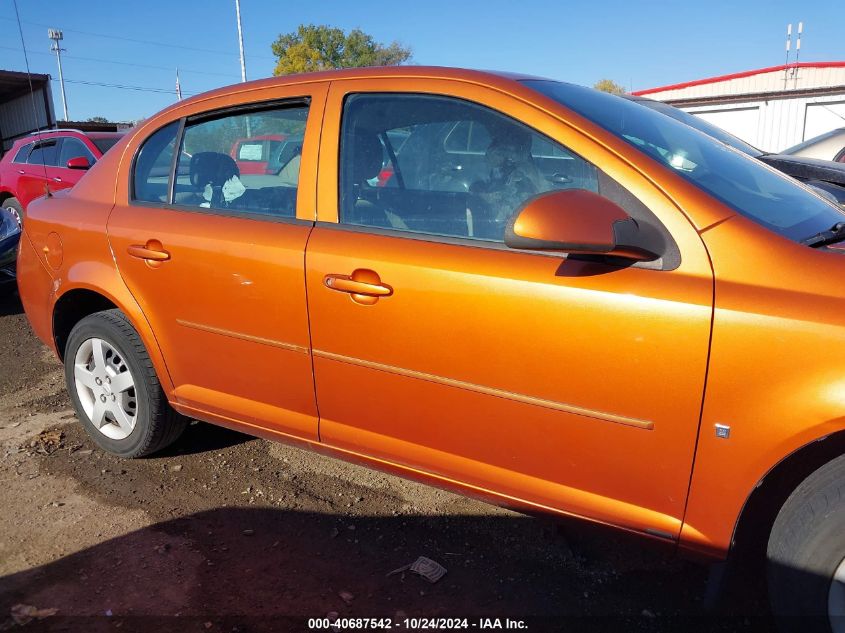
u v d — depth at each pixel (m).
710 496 2.01
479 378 2.28
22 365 4.82
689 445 2.01
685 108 21.67
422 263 2.34
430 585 2.49
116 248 3.12
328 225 2.60
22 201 9.51
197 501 3.04
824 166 5.83
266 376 2.79
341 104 2.68
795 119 19.41
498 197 2.35
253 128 2.90
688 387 1.97
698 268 2.01
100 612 2.34
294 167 2.74
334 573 2.56
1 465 3.35
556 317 2.12
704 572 2.58
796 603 1.94
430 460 2.48
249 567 2.59
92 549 2.69
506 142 2.37
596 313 2.06
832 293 1.89
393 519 2.90
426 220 2.44
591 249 1.94
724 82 22.91
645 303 2.00
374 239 2.48
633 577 2.55
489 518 2.91
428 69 2.61
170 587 2.47
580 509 2.23
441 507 2.99
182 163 3.07
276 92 2.85
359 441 2.63
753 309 1.90
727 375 1.92
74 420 3.88
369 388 2.53
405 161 2.53
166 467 3.34
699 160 2.52
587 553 2.68
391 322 2.40
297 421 2.78
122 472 3.29
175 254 2.91
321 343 2.58
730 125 20.64
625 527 2.17
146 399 3.21
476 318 2.24
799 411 1.85
